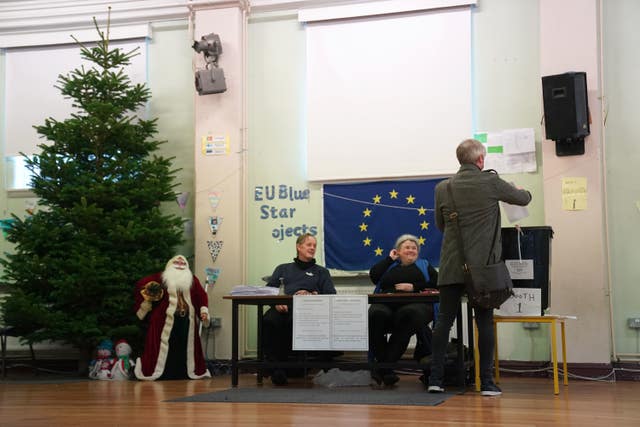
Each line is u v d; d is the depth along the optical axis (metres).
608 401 4.25
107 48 7.05
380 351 5.29
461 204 4.34
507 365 6.27
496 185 4.35
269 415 3.54
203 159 7.05
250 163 7.15
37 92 7.57
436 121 6.70
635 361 5.96
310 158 6.96
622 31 6.34
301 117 7.10
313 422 3.27
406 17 6.86
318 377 5.52
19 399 4.55
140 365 6.20
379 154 6.80
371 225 6.75
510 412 3.66
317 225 6.94
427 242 6.60
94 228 6.43
